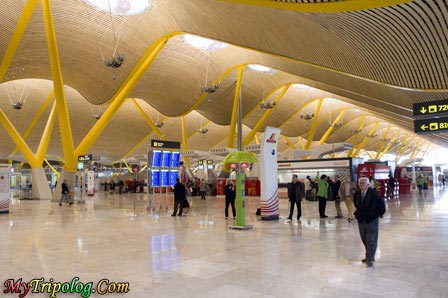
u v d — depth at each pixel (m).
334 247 8.55
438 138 38.81
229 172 38.78
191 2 15.09
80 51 24.03
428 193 33.16
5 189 18.44
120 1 20.34
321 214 14.87
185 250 8.34
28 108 41.44
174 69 29.39
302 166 27.98
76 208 21.19
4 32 19.84
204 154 37.91
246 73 33.81
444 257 7.45
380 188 24.52
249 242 9.28
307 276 6.07
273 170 14.24
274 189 14.16
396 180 29.36
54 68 22.66
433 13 7.64
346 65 13.05
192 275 6.22
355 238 9.81
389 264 6.86
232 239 9.77
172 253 8.02
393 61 11.24
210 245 8.92
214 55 29.52
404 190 33.03
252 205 22.25
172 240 9.71
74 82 28.78
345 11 7.79
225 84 33.62
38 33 21.59
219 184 35.16
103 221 14.43
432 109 9.95
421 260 7.18
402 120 37.09
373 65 12.13
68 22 21.23
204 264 6.97
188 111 35.81
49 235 10.83
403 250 8.16
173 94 33.00
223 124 43.56
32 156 32.09
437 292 5.21
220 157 42.75
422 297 5.00
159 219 14.98
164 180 19.05
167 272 6.43
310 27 10.47
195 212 18.02
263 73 34.06
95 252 8.23
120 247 8.80
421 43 9.44
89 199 30.41
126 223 13.69
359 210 6.81
